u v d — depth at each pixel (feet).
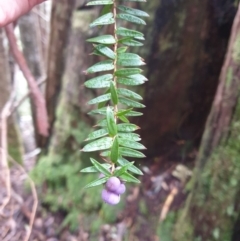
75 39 1.19
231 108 0.83
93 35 1.11
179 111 1.21
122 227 1.21
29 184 1.40
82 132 1.29
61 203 1.33
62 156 1.37
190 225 1.02
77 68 1.22
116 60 0.49
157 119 1.21
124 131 0.45
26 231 1.30
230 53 0.82
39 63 1.93
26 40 1.85
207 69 1.13
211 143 0.91
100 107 0.50
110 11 0.53
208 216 0.95
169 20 1.01
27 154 1.97
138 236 1.18
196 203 0.98
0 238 1.26
